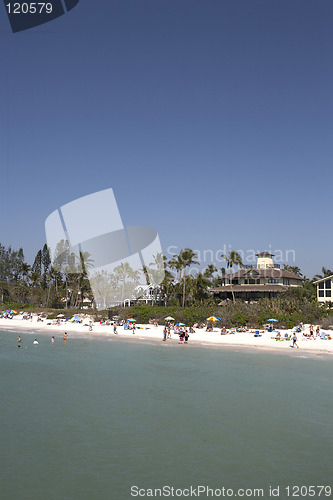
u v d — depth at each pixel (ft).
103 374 120.06
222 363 135.95
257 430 75.77
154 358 145.69
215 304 283.38
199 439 71.56
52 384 108.06
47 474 59.26
